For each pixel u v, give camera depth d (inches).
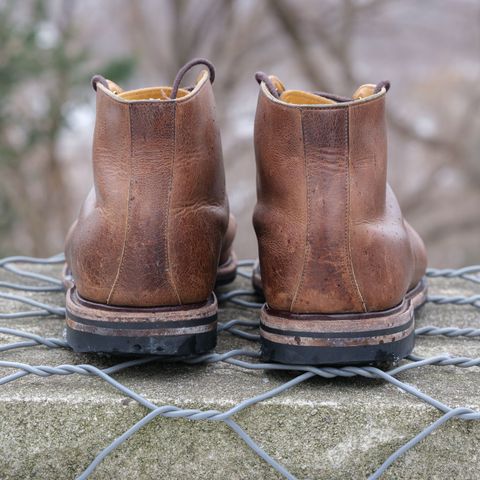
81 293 44.9
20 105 154.2
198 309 44.1
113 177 42.9
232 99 211.3
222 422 42.0
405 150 211.9
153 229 42.5
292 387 44.1
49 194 181.2
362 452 42.2
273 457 42.3
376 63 209.2
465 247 224.5
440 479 42.6
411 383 45.4
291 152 42.2
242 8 206.8
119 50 211.8
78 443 42.1
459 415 41.2
